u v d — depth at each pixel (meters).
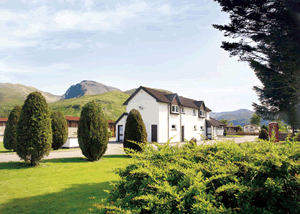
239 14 7.60
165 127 26.27
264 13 7.09
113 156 13.60
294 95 7.40
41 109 9.77
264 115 8.36
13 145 15.67
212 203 2.04
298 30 6.59
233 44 8.16
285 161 2.48
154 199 2.11
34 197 5.38
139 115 13.81
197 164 2.68
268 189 2.41
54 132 16.62
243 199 2.35
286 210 2.37
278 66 7.43
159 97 26.41
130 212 2.05
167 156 3.10
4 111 121.38
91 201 5.05
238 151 2.98
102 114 11.66
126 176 2.79
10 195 5.54
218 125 38.62
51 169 9.05
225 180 2.44
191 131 31.98
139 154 3.10
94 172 8.46
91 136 11.09
